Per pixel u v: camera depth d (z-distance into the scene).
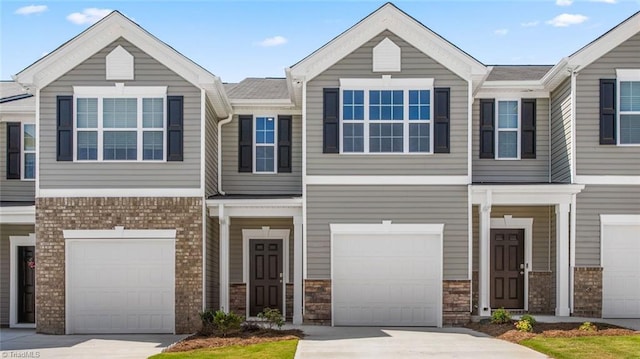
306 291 17.27
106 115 17.28
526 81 19.12
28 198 19.75
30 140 19.84
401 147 17.42
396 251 17.45
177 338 16.02
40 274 17.05
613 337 14.38
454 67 17.47
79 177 17.14
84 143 17.23
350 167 17.39
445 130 17.41
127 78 17.27
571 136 17.75
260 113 20.09
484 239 17.41
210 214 17.69
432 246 17.41
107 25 17.09
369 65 17.53
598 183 17.67
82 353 13.72
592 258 17.59
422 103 17.50
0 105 19.41
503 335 15.05
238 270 19.86
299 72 17.42
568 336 14.54
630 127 17.72
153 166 17.16
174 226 17.05
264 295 20.08
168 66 17.30
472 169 19.30
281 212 17.86
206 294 17.33
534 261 19.44
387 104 17.50
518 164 19.36
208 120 18.09
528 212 19.55
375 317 17.39
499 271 19.72
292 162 20.06
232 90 21.12
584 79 17.75
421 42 17.48
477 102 19.41
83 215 17.08
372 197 17.36
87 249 17.20
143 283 17.14
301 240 17.86
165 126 17.20
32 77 17.06
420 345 13.92
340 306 17.42
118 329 17.09
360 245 17.50
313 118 17.48
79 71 17.30
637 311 17.59
